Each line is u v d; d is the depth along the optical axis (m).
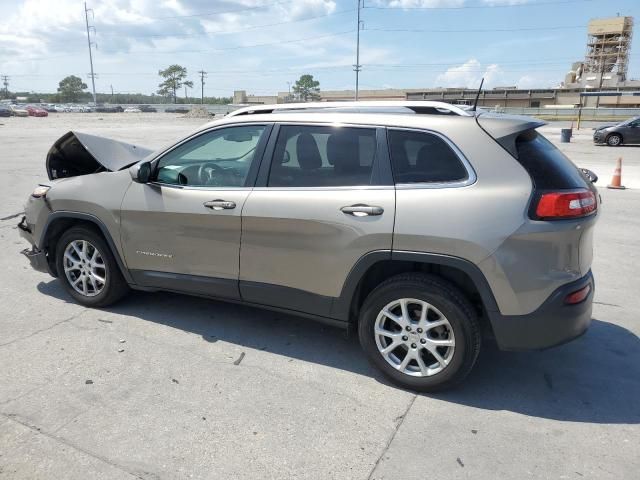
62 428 2.97
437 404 3.31
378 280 3.64
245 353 3.91
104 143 5.14
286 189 3.64
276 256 3.69
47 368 3.61
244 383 3.50
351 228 3.37
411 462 2.77
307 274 3.61
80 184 4.50
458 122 3.29
